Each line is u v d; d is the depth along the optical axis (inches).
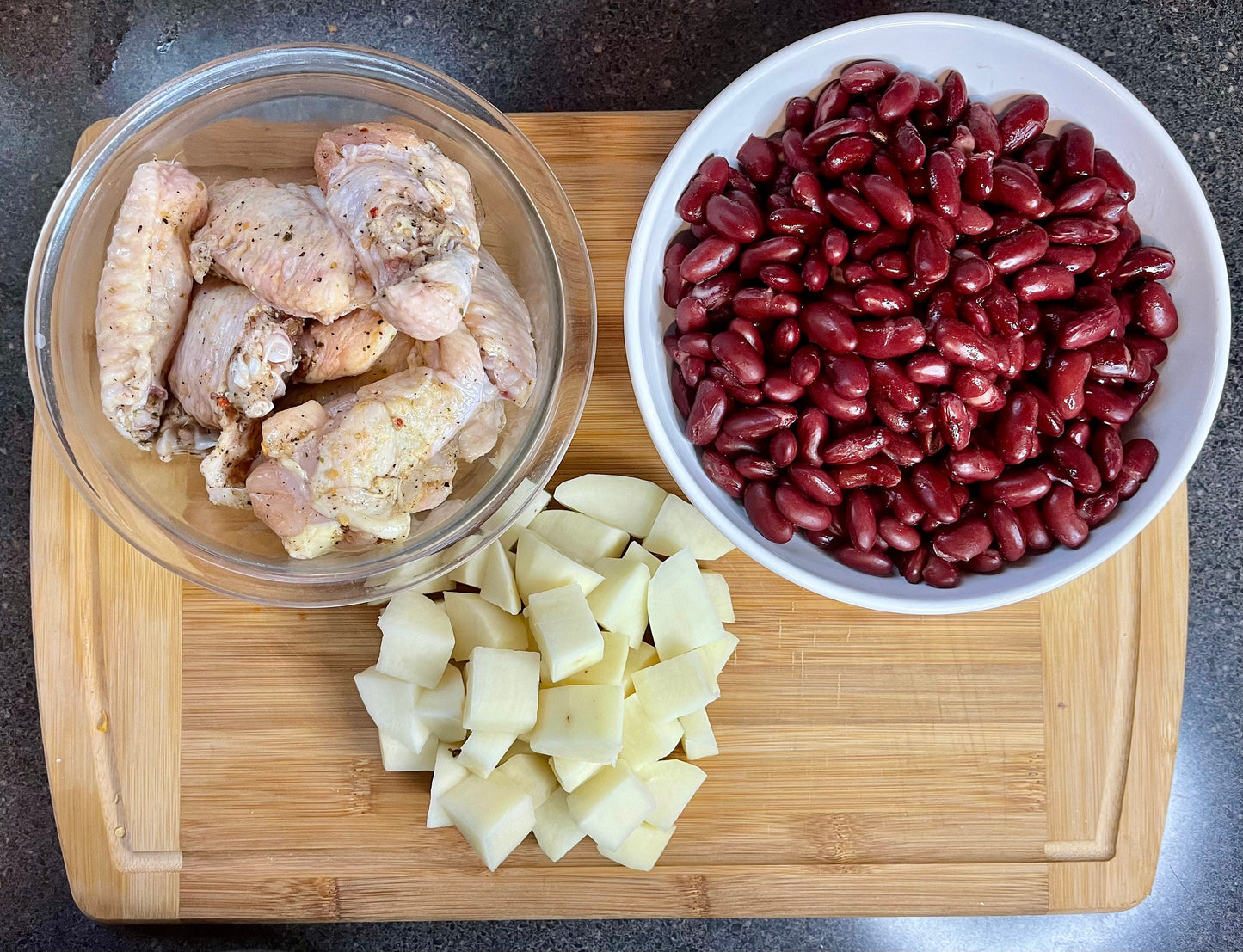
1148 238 13.6
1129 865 14.8
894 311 12.3
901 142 12.6
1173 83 16.4
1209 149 16.4
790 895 14.7
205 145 13.9
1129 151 13.3
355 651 14.7
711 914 14.7
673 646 14.4
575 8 16.6
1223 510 16.6
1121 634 14.9
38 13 16.5
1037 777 14.9
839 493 12.8
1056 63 13.0
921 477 12.7
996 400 12.4
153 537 13.5
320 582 13.3
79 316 13.4
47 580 14.5
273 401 12.6
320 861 14.6
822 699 14.8
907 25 13.0
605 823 13.7
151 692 14.6
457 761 14.0
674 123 14.8
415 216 11.7
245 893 14.6
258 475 12.4
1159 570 14.8
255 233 12.2
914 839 14.8
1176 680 14.8
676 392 13.7
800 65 13.2
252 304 12.4
